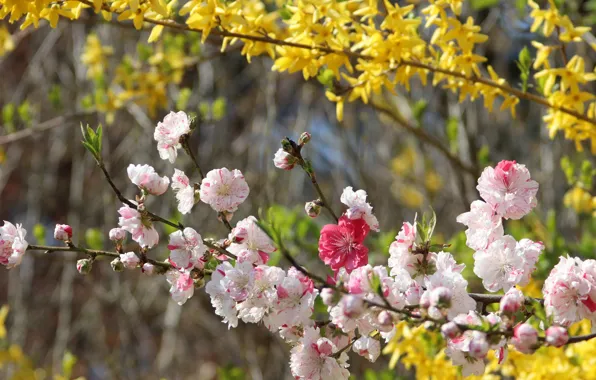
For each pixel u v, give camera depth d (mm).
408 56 2945
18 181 9031
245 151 7523
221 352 8148
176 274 2150
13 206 9125
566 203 4152
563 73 2959
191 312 7387
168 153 2232
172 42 4453
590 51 5234
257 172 6961
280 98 7859
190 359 8117
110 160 6934
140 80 4527
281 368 7035
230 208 2162
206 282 2256
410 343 3367
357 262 2072
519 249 2104
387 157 7418
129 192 6559
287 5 2885
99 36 6309
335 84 3164
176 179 2229
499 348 1934
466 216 2164
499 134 7070
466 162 4945
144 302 6902
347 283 1902
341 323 1920
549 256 3789
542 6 4645
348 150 6527
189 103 5926
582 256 4004
